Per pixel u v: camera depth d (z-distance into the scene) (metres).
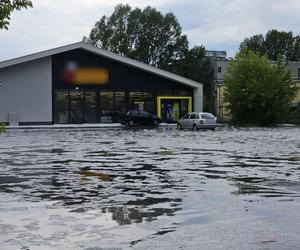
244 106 59.66
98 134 38.09
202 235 7.34
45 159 18.89
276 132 41.28
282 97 59.19
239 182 12.66
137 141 29.56
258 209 9.19
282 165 16.50
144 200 10.20
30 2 8.06
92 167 16.19
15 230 7.71
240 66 60.16
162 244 6.86
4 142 29.00
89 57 54.31
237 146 25.28
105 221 8.30
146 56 95.88
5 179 13.43
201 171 14.99
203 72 94.69
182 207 9.45
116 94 55.50
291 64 97.31
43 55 51.41
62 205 9.73
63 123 53.66
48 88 52.84
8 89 51.59
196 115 46.53
